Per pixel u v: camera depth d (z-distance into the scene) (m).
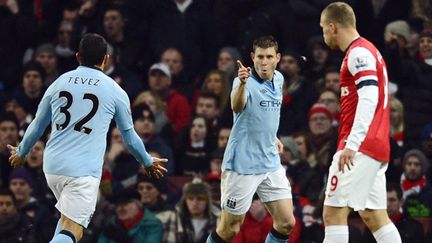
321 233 40.66
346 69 30.83
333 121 44.94
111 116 32.09
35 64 48.22
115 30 49.62
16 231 41.62
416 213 42.25
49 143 32.00
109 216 41.91
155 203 42.25
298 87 45.88
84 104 31.86
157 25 49.78
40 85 48.19
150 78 47.50
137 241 41.41
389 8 48.38
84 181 31.69
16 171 42.62
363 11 48.53
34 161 43.88
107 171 43.50
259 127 33.06
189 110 47.44
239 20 49.47
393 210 40.75
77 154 31.75
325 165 42.88
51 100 32.06
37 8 51.56
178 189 43.28
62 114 31.88
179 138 45.31
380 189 31.47
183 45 49.41
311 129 43.66
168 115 47.12
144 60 49.62
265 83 32.97
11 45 51.34
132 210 41.47
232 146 33.31
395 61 46.09
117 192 42.84
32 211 42.41
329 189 31.05
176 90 47.81
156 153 44.28
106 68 48.38
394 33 46.56
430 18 48.16
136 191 42.38
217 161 42.44
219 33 49.59
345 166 30.77
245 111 32.94
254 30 48.56
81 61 32.31
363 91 30.41
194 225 41.50
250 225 39.84
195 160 45.00
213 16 49.81
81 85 31.97
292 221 33.69
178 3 49.94
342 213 30.97
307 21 48.62
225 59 47.75
